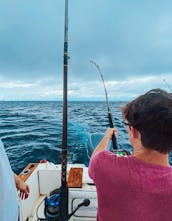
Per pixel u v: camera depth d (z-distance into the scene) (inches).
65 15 74.6
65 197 66.0
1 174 39.6
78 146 229.1
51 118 526.6
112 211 30.9
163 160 30.6
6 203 40.3
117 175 30.8
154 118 29.1
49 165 103.5
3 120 492.4
